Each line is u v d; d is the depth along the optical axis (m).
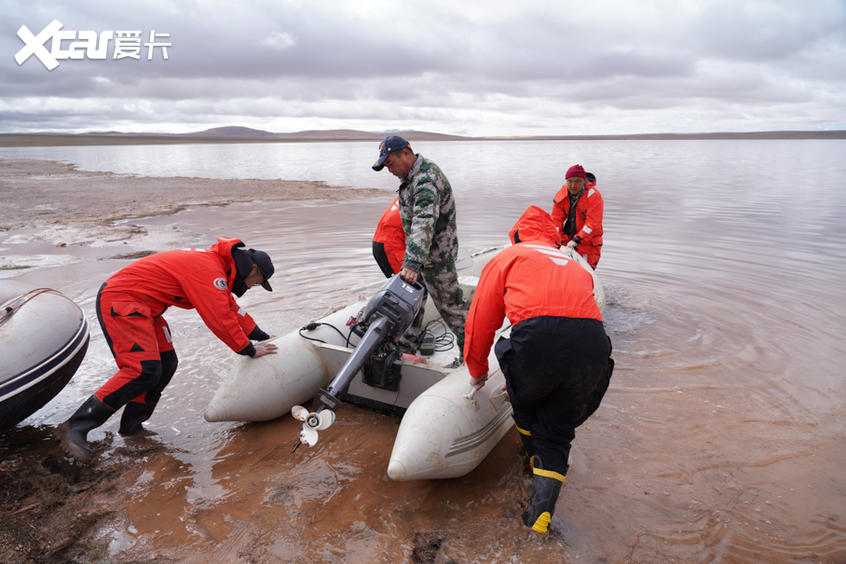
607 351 2.27
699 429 3.36
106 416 3.03
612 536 2.43
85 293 5.90
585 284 2.32
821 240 8.97
